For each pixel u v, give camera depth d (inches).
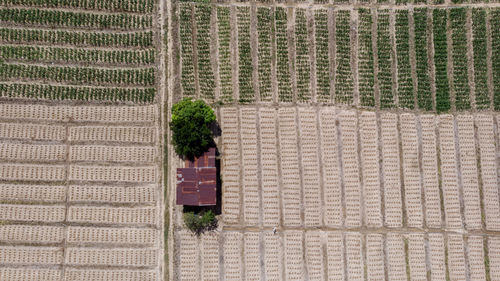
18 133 1043.9
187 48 1102.4
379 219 1061.8
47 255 1012.5
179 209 1043.9
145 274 1018.7
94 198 1035.9
